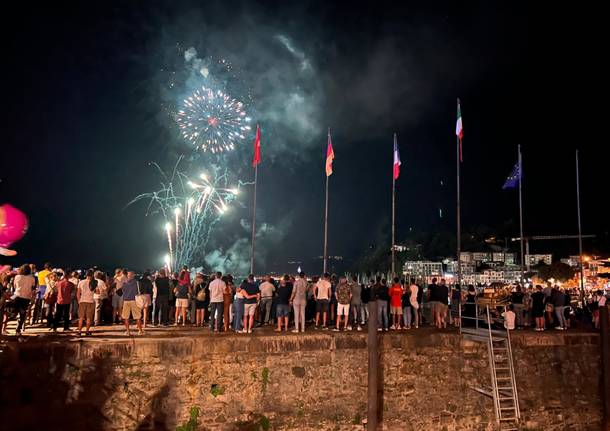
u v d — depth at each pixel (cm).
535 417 1814
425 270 16638
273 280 2167
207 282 1977
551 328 2217
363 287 2091
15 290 1538
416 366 1712
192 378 1471
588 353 1927
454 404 1733
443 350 1750
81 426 1358
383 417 1650
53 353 1349
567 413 1853
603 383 1866
